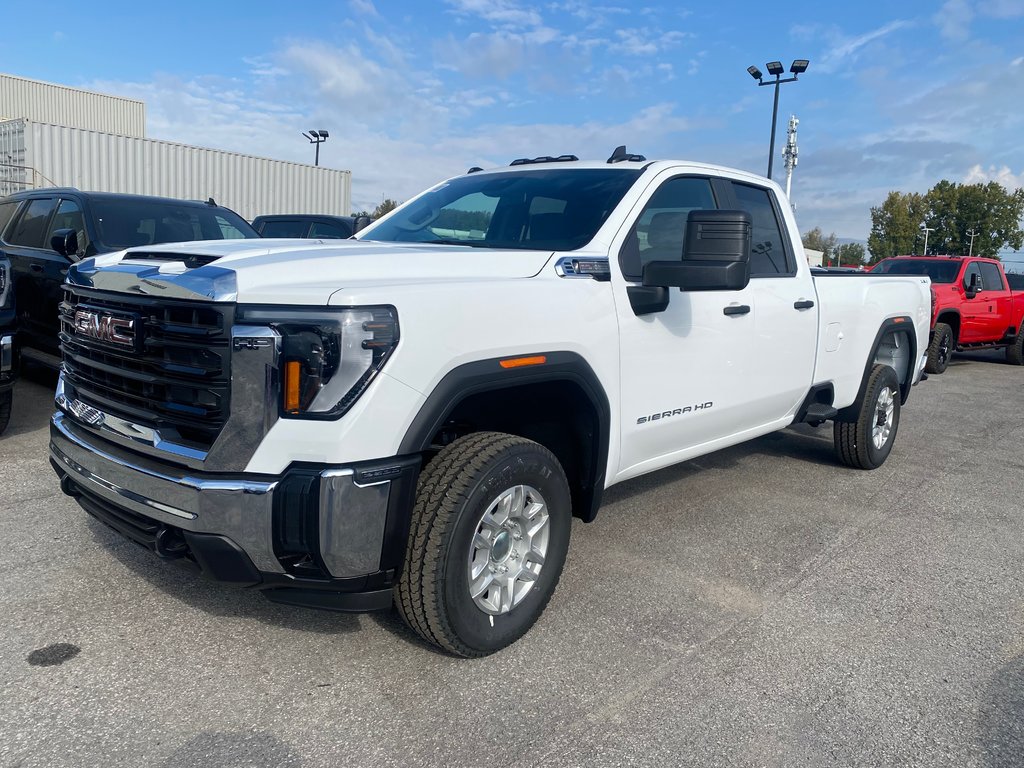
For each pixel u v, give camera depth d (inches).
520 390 128.3
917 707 112.6
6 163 706.8
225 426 100.0
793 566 164.2
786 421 204.5
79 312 122.1
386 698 109.2
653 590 149.0
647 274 139.0
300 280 105.7
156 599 134.5
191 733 99.7
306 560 103.4
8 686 107.8
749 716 108.7
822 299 203.8
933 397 405.7
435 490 110.5
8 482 189.3
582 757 98.4
